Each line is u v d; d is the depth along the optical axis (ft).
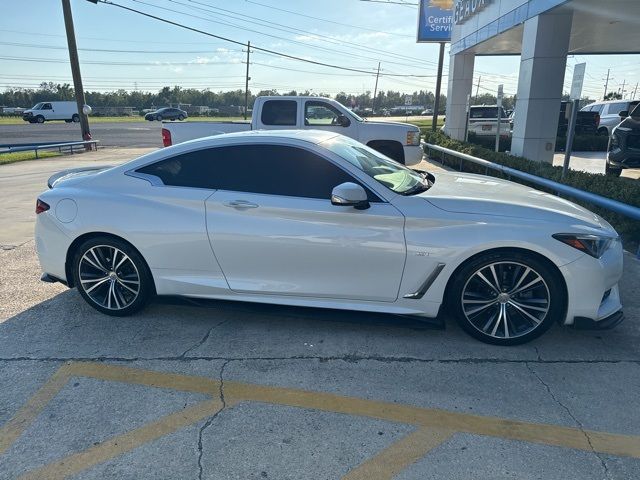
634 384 10.03
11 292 15.06
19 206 27.94
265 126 31.55
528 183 29.84
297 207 11.58
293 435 8.63
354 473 7.73
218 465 7.94
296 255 11.69
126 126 134.92
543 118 33.45
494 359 11.03
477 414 9.15
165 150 12.98
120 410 9.37
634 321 12.73
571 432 8.63
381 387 10.03
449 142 49.88
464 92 58.08
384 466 7.87
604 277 10.80
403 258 11.22
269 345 11.78
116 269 12.95
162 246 12.36
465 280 11.22
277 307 12.29
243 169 12.25
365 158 13.05
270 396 9.77
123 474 7.77
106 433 8.73
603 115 68.90
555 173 26.58
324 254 11.55
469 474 7.67
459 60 57.06
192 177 12.53
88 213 12.69
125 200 12.58
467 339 11.94
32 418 9.15
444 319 12.98
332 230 11.42
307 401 9.60
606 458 8.00
